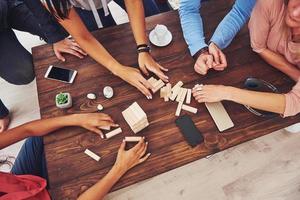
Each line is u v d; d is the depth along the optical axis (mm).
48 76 1189
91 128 1068
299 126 1642
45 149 1054
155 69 1162
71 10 1160
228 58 1190
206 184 1646
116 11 2299
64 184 993
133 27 1241
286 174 1650
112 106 1120
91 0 1354
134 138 1049
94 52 1194
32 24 1655
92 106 1128
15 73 1691
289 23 968
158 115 1091
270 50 1155
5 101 2000
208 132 1054
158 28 1234
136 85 1134
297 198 1585
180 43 1236
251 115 1075
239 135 1046
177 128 1064
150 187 1647
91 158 1030
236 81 1144
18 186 986
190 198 1615
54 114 1127
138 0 1268
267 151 1712
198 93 1094
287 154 1699
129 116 1055
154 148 1034
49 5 1069
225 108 1089
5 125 1894
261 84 1128
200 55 1162
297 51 1058
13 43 1691
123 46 1242
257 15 1066
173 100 1114
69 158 1033
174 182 1654
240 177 1655
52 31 1292
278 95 1044
